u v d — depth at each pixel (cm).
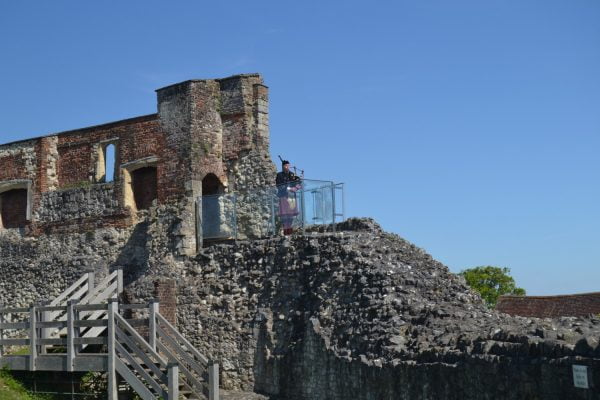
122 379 1878
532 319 1427
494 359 1174
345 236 1886
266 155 2278
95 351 2103
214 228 2202
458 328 1403
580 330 1188
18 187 2664
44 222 2577
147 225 2342
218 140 2319
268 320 1933
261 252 2048
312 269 1886
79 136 2562
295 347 1795
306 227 2053
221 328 2041
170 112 2336
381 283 1666
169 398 1675
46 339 1884
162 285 2184
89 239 2461
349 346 1606
